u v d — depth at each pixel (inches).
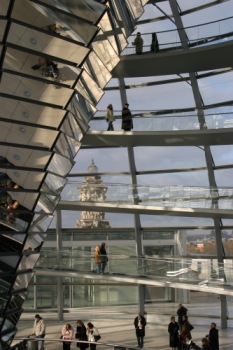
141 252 1188.5
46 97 465.7
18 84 445.1
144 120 1032.2
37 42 434.3
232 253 1120.2
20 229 520.4
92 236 1219.9
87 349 892.0
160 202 1055.6
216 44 947.3
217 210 1000.2
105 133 1024.9
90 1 423.5
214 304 1123.9
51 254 1051.9
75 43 446.3
